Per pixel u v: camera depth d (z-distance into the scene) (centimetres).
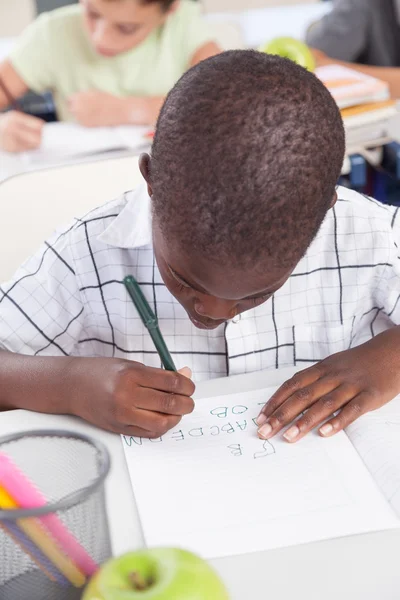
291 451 71
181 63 210
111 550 56
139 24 202
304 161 61
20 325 94
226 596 48
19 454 60
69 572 52
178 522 62
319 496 64
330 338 98
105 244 93
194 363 97
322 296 97
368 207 97
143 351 98
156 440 74
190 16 211
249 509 63
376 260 95
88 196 114
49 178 112
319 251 95
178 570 46
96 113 178
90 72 209
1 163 155
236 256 63
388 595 54
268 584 56
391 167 203
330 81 163
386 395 78
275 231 62
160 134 65
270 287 69
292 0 285
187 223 63
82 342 101
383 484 65
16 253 112
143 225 91
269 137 60
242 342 95
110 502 65
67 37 208
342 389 77
